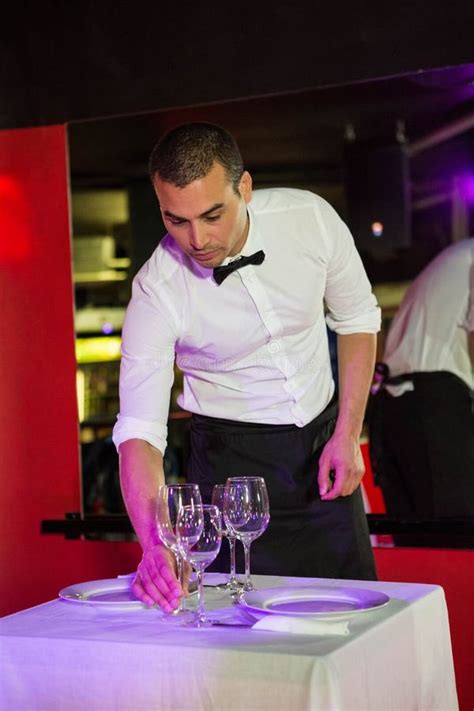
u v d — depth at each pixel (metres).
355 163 3.64
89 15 3.97
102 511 3.97
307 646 1.69
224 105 3.79
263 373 2.69
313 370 2.74
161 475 2.40
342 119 3.65
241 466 2.72
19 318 4.09
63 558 4.02
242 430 2.73
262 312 2.61
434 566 3.53
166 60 3.87
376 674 1.80
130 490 2.33
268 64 3.73
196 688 1.71
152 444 2.47
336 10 3.62
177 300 2.59
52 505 4.04
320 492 2.63
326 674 1.61
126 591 2.23
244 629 1.85
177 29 3.85
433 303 3.55
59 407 4.03
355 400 2.73
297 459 2.70
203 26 3.81
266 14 3.72
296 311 2.65
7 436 4.09
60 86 4.03
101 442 3.98
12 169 4.09
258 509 2.14
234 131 3.79
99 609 2.08
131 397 2.50
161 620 1.96
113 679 1.77
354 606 1.97
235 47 3.77
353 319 2.82
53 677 1.82
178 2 3.84
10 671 1.85
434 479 3.55
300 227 2.63
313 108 3.68
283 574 2.69
